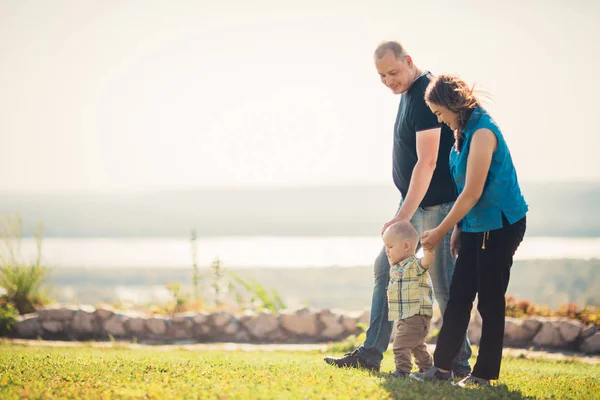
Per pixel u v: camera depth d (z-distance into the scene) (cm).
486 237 636
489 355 646
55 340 1488
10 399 550
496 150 625
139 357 918
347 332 1465
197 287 1773
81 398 562
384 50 737
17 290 1633
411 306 688
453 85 635
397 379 653
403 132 754
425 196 746
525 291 2141
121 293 2503
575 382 735
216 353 1159
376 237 6031
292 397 557
